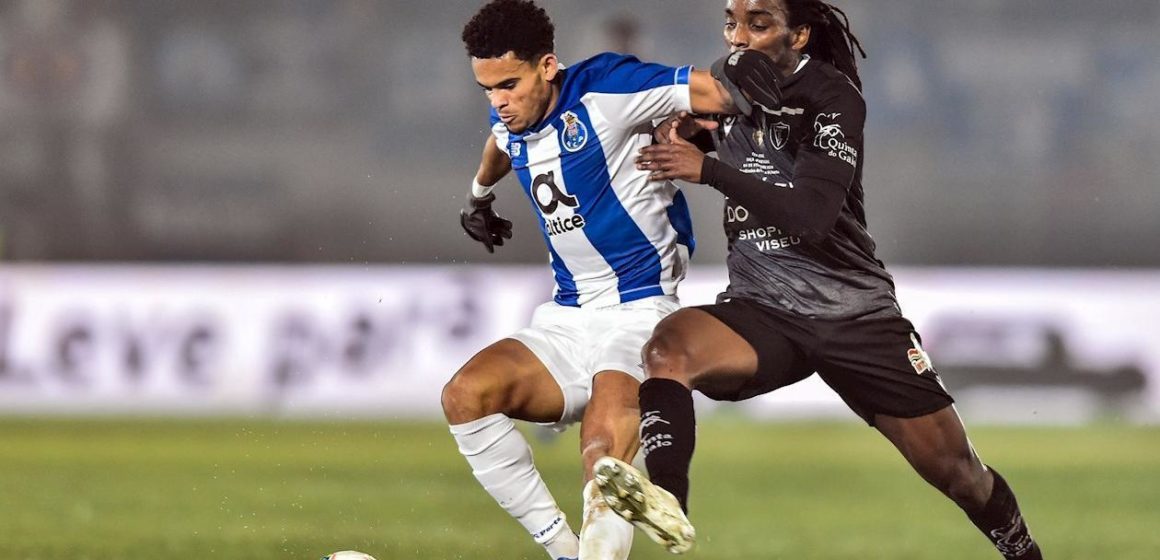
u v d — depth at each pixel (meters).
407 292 51.47
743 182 15.38
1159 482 36.91
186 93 62.94
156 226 63.16
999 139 61.72
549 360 17.48
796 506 32.38
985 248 61.84
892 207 62.03
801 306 16.81
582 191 17.06
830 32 16.95
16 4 62.41
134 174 63.09
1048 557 25.16
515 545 25.61
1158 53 61.09
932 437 17.28
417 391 51.06
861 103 16.27
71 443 44.09
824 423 51.94
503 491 17.27
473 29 16.31
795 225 15.38
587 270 17.78
